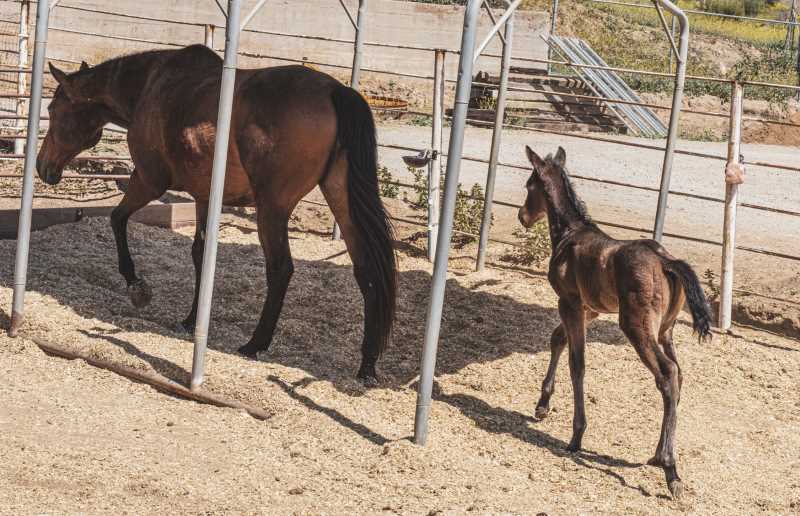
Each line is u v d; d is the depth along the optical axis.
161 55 7.51
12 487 4.52
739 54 27.16
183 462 5.02
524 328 7.63
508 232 10.20
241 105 6.51
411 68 22.53
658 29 27.98
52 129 8.14
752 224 11.26
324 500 4.73
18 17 19.52
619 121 20.20
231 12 5.81
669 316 5.49
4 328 6.88
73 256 8.62
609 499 5.10
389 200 10.60
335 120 6.36
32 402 5.66
